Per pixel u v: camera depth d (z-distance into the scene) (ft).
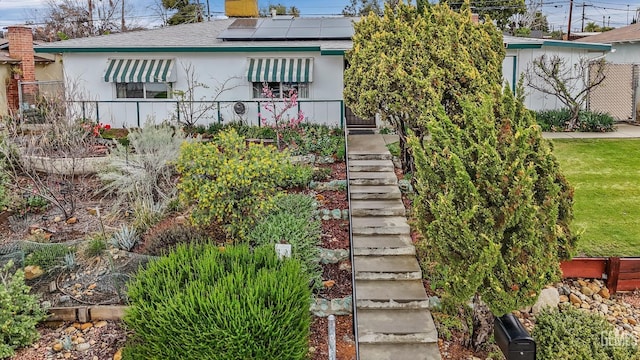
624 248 28.22
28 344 21.39
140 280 20.06
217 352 17.08
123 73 53.88
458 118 29.50
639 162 43.78
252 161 28.35
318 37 57.00
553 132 56.18
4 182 34.04
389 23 35.99
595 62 59.98
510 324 17.58
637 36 69.36
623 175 40.37
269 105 54.34
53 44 56.08
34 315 22.54
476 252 17.90
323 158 41.88
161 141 35.35
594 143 50.62
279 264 21.12
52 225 32.32
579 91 60.39
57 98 45.19
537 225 18.29
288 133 47.37
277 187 34.42
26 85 68.28
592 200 35.24
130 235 28.99
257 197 28.09
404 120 34.24
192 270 20.47
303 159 40.93
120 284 24.63
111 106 55.62
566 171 41.65
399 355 20.75
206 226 29.12
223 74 55.31
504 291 17.66
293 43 55.31
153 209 31.48
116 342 21.61
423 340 21.44
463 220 17.85
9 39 71.00
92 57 55.26
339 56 54.29
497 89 22.77
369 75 33.58
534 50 58.34
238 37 56.75
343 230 30.12
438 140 19.89
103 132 50.72
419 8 37.29
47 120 42.42
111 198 35.94
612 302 25.05
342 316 23.43
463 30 36.04
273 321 17.57
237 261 20.24
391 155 39.99
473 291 17.70
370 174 36.47
